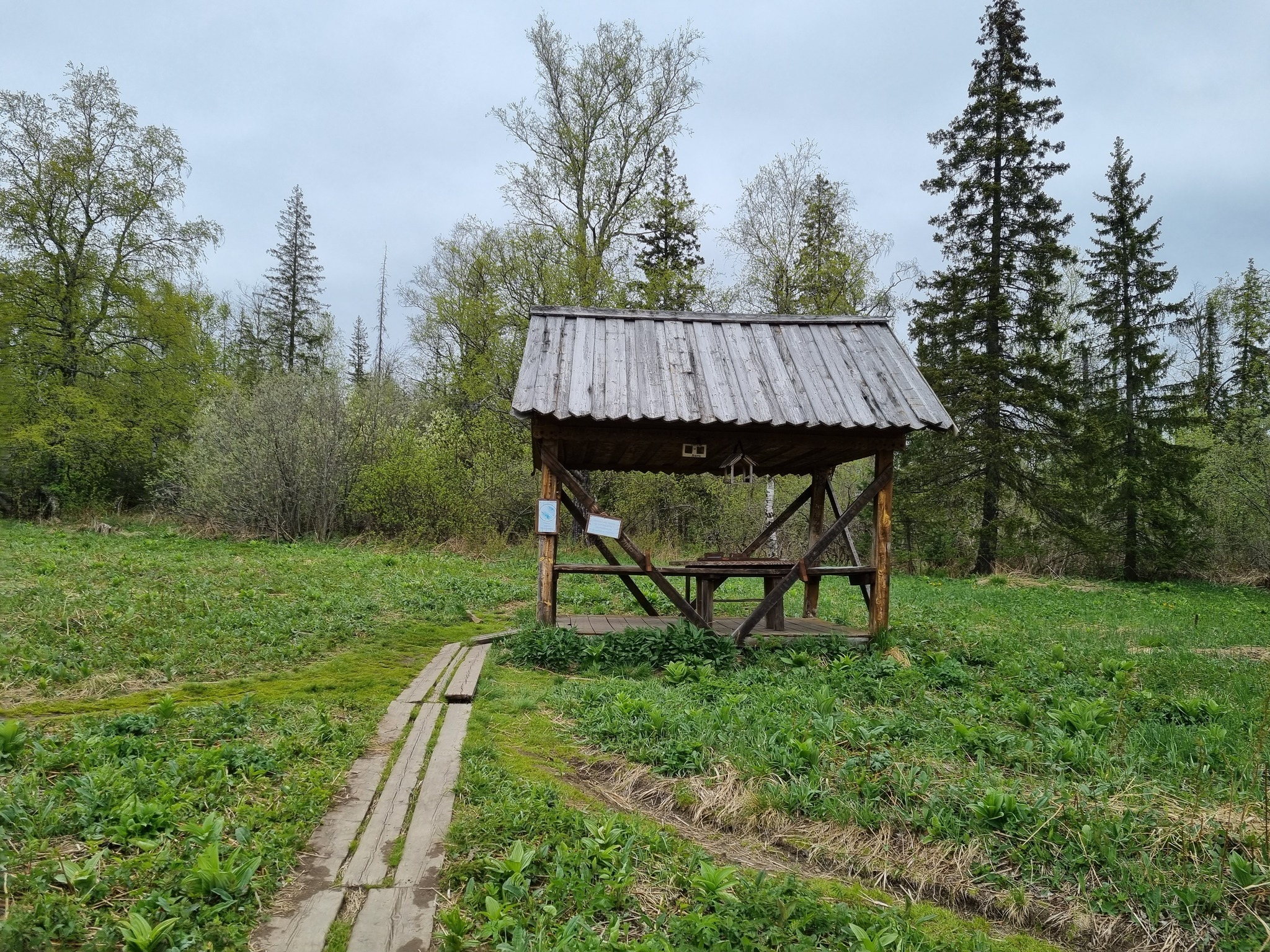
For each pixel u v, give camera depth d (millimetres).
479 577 15141
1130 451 25500
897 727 5535
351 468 21375
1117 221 25547
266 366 38188
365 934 3041
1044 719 6129
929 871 3852
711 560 9383
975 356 22297
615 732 5566
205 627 8578
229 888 3193
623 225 22688
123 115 24922
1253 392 26844
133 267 25547
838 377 8820
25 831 3508
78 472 24500
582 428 8375
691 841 4125
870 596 9375
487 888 3363
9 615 8320
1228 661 9172
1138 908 3557
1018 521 22500
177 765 4379
